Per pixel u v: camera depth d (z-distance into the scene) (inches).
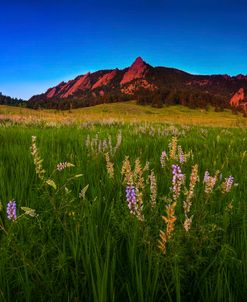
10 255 103.3
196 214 131.0
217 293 93.1
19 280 95.1
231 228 133.0
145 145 333.1
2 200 152.3
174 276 93.9
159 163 242.7
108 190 171.8
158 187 177.5
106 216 138.3
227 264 105.0
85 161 240.5
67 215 132.2
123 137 413.7
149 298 89.9
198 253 112.1
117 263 106.8
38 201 149.6
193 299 96.7
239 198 163.8
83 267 101.9
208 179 131.3
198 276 103.0
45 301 92.8
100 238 118.0
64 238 116.8
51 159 231.9
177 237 107.6
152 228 123.4
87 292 96.3
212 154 305.4
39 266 100.9
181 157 190.2
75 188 179.8
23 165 213.9
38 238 114.5
